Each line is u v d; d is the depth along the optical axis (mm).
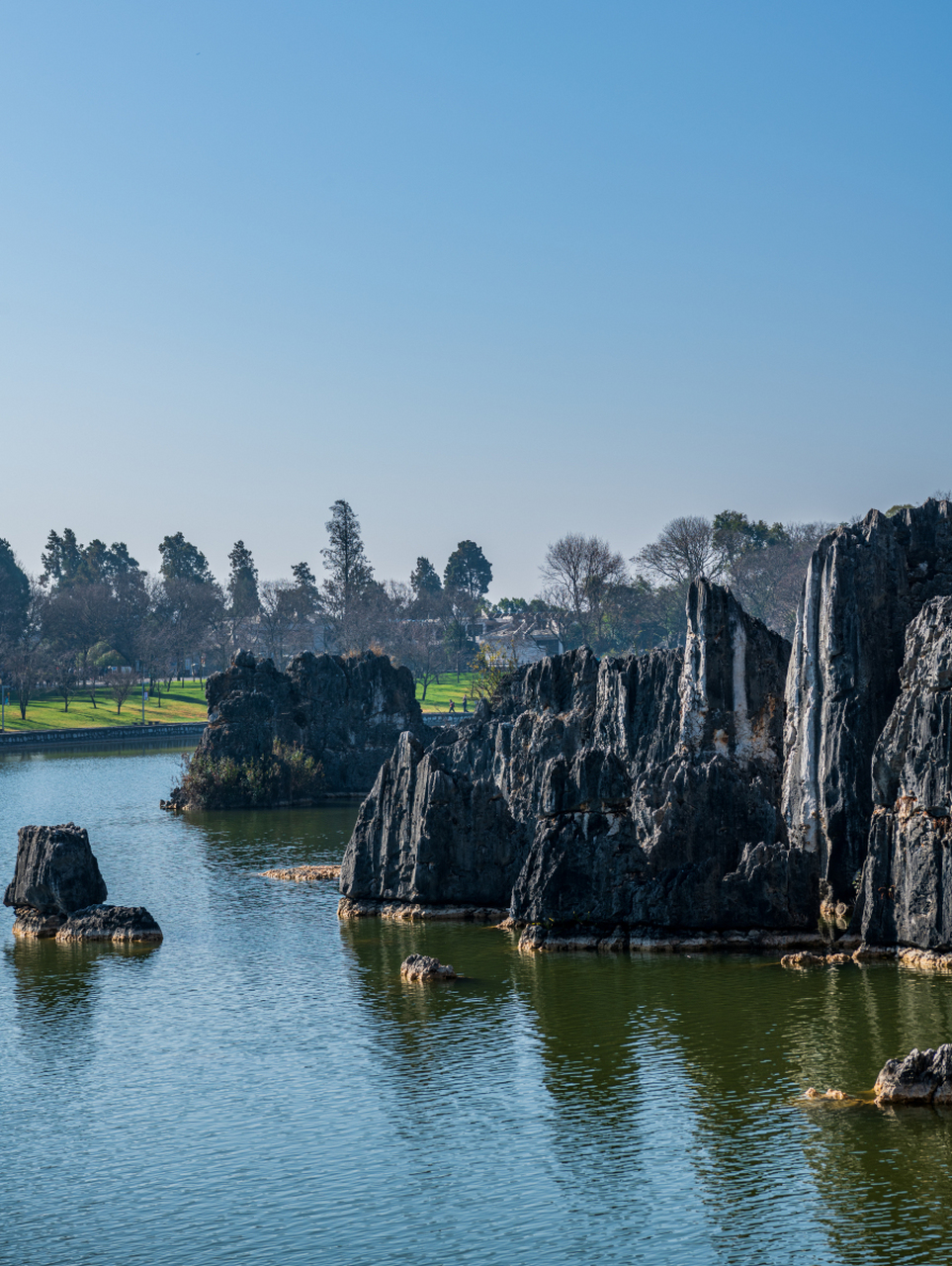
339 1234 36094
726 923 66750
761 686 76312
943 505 71000
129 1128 44188
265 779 137375
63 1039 53812
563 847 68750
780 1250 34406
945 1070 43969
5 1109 46094
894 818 63031
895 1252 34062
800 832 68875
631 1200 37594
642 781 73875
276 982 62219
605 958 65500
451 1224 36531
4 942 72062
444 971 61875
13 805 138875
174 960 66875
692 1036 51656
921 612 63250
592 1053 50094
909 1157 39438
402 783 79062
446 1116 44406
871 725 67625
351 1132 43281
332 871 92938
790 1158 39750
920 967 60656
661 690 92438
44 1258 35094
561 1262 34219
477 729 118250
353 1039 53125
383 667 156750
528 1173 39688
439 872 76500
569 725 97875
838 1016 53375
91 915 72562
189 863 98188
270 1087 47719
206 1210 37875
